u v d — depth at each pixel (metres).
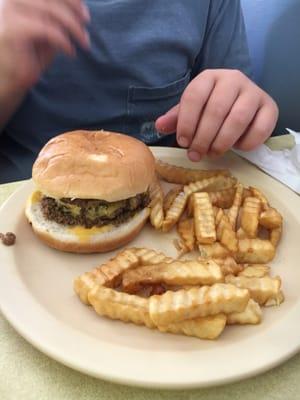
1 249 0.27
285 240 0.29
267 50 0.54
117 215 0.28
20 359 0.21
